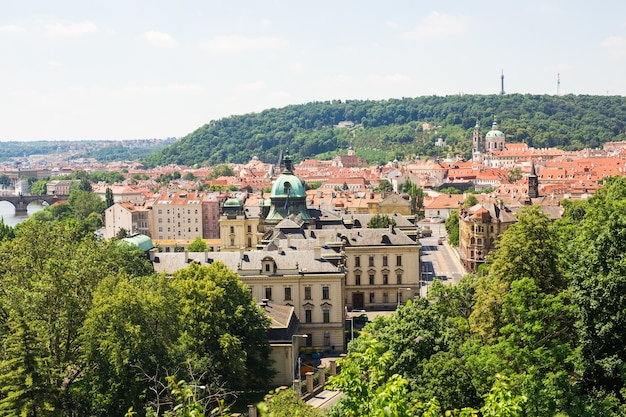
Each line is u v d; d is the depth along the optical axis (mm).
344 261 178000
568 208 165125
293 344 137250
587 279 81938
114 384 100250
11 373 89688
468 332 102562
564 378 75625
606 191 143000
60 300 109812
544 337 82875
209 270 132000
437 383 83500
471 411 55188
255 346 130875
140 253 161750
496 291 99062
